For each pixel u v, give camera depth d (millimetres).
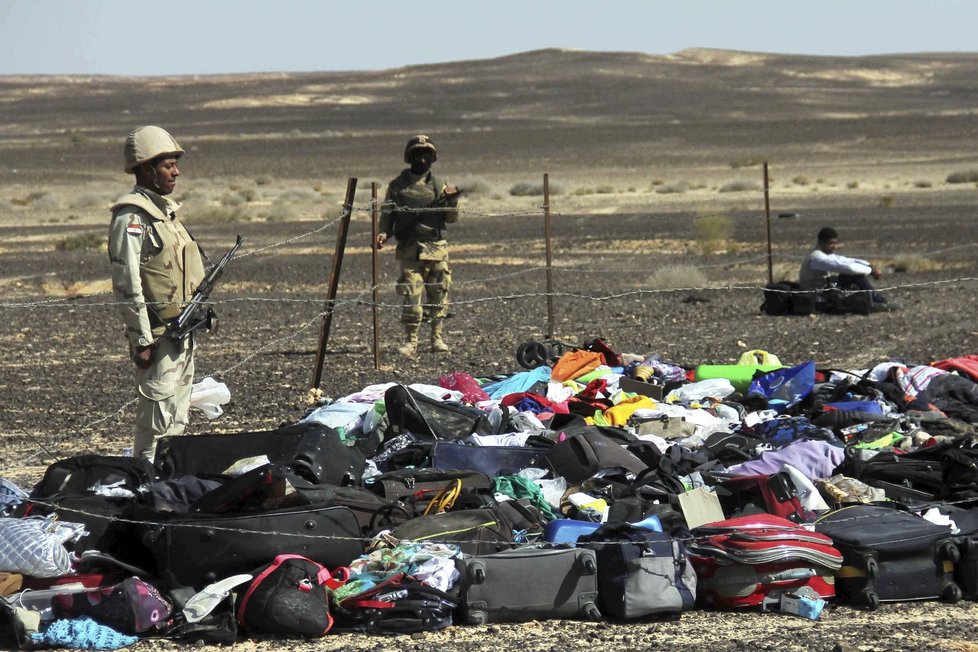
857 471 22547
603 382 29531
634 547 18062
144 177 21812
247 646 16953
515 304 60688
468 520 19531
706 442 24969
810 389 28938
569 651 16625
